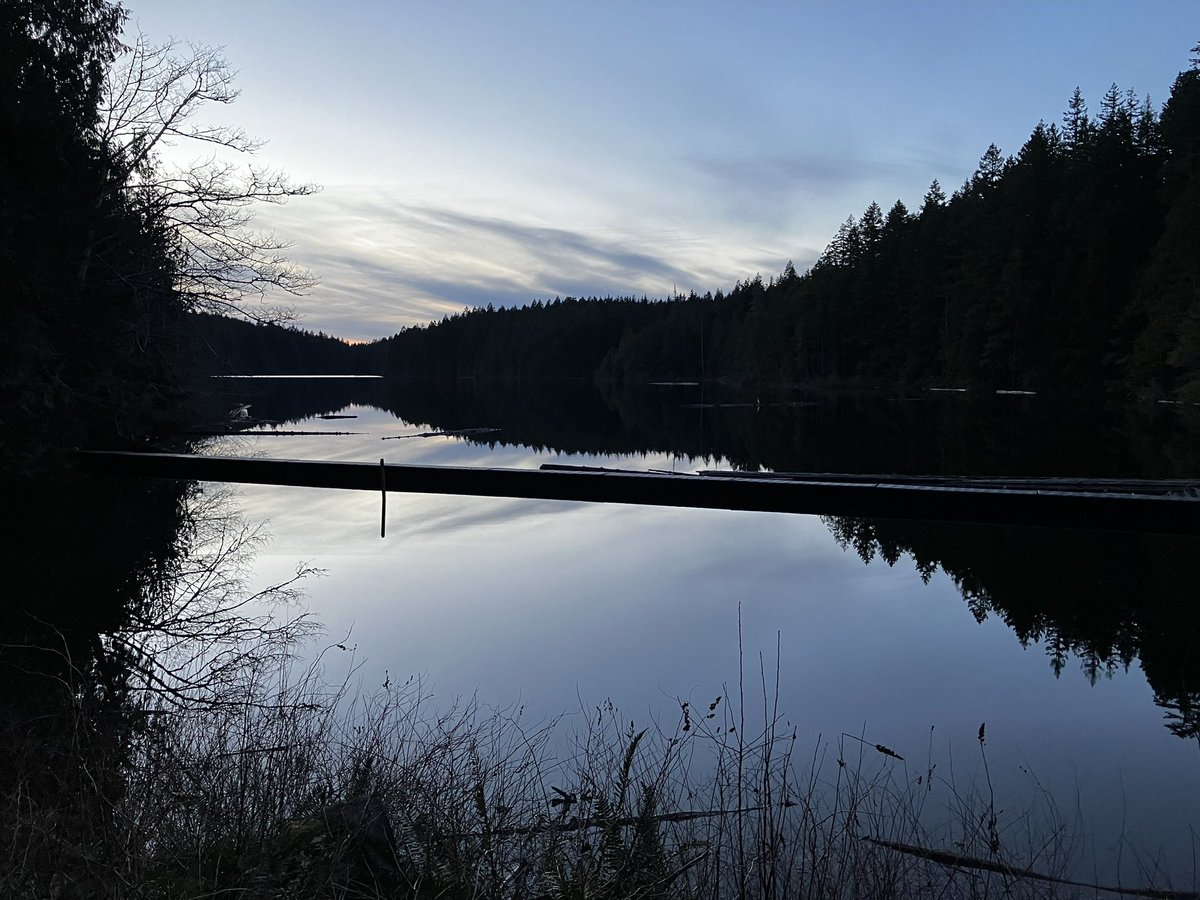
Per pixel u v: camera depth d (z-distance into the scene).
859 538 10.01
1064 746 4.23
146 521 10.67
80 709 3.56
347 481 13.64
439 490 13.32
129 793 2.89
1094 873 3.04
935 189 67.19
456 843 2.81
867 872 2.86
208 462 13.90
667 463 20.44
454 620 6.63
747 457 21.33
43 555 8.41
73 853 2.48
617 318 137.12
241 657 5.23
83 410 14.37
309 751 3.29
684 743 4.10
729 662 5.64
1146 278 37.34
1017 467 17.17
